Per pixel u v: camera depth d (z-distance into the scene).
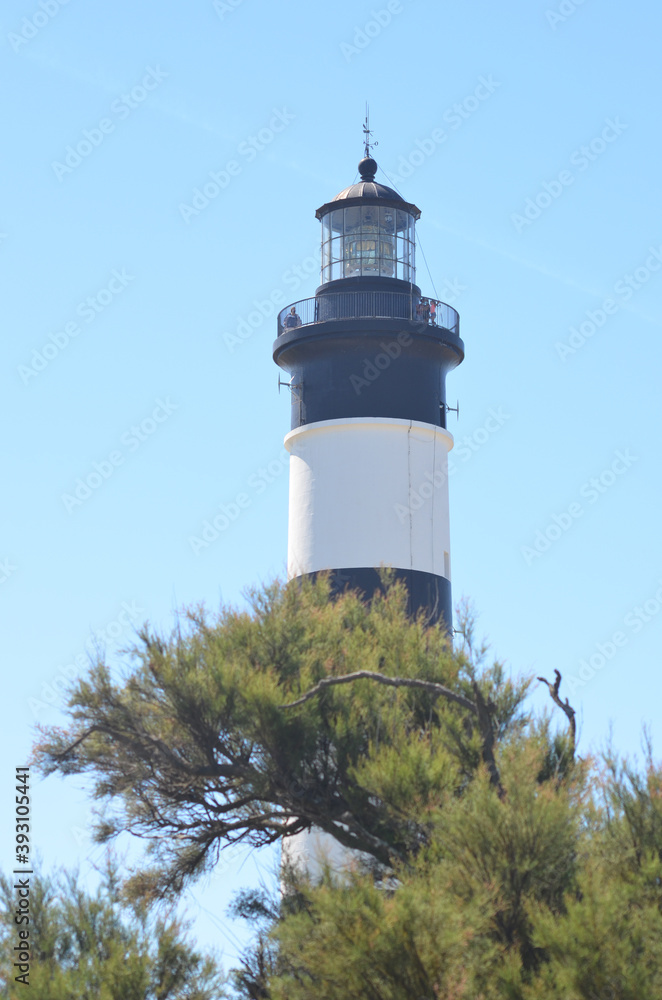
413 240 40.97
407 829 19.73
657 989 15.33
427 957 15.67
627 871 17.31
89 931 20.58
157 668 21.98
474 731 20.92
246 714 21.25
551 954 15.92
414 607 36.31
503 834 17.27
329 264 40.56
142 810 23.11
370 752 20.44
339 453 37.47
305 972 17.91
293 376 39.31
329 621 23.98
